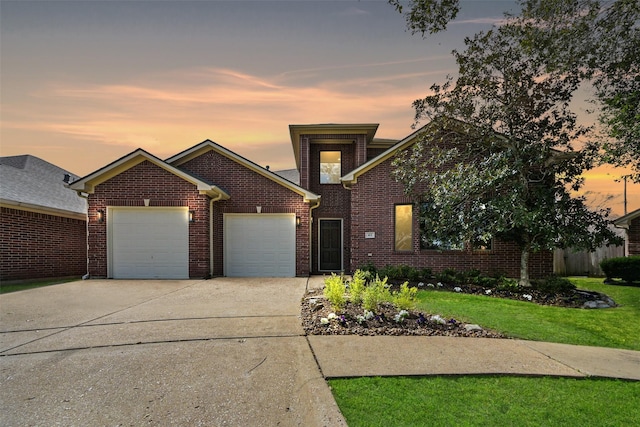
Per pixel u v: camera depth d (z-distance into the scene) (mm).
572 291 9109
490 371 3752
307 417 2838
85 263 13320
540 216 8398
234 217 12070
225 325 5406
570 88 8445
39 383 3402
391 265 11359
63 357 4062
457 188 8977
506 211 8438
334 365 3818
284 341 4637
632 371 3879
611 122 7062
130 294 8117
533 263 10820
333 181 14461
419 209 11055
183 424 2717
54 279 11727
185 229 10844
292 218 12039
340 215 14148
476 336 5086
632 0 6078
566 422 2799
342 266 14000
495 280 9547
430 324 5508
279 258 11977
